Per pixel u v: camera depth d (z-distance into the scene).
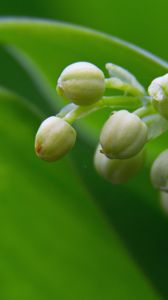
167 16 0.15
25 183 0.14
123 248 0.14
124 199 0.15
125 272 0.14
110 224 0.14
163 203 0.13
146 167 0.15
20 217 0.14
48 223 0.14
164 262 0.15
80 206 0.14
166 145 0.13
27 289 0.14
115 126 0.11
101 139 0.11
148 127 0.11
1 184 0.14
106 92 0.13
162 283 0.15
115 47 0.12
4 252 0.14
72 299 0.14
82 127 0.15
